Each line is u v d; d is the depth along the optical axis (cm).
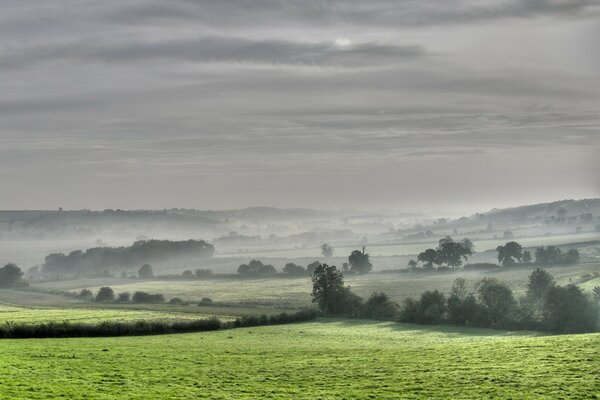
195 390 6138
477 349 8419
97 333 12031
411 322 16300
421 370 7056
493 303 15450
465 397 5784
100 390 6044
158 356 8400
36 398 5578
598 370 6569
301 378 6750
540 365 6962
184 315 17675
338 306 18262
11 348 9006
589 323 13650
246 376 6869
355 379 6656
